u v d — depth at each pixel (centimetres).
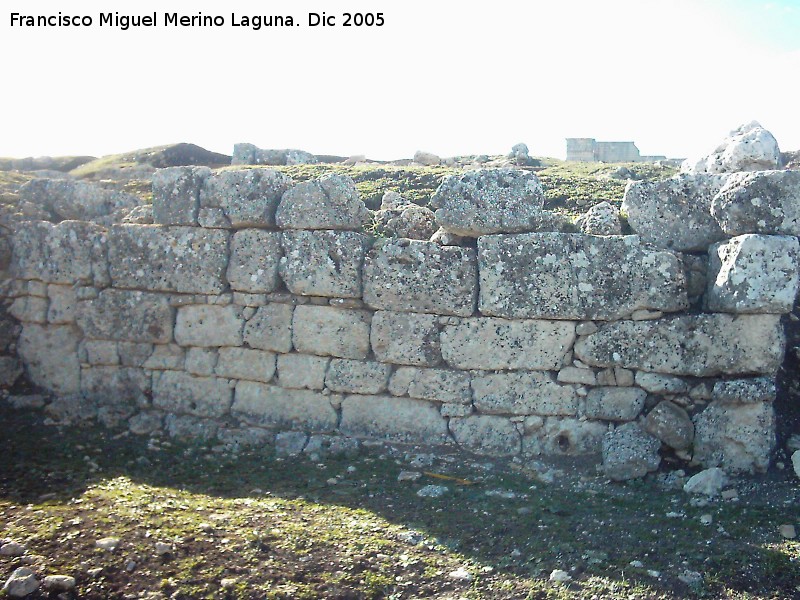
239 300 952
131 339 988
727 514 710
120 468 816
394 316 905
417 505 730
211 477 805
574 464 848
